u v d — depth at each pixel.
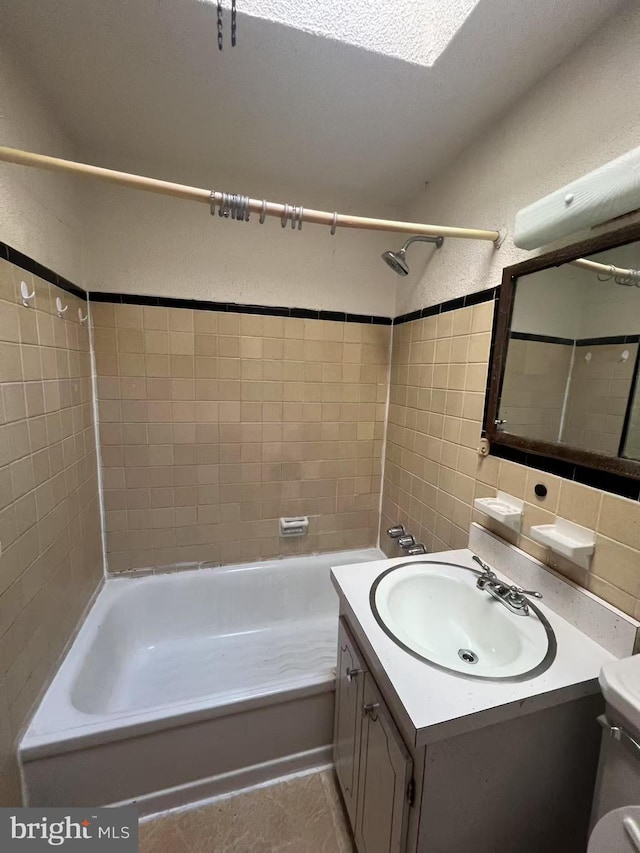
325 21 0.89
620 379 0.81
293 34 0.89
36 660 1.08
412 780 0.70
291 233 1.71
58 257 1.24
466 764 0.70
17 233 0.98
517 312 1.09
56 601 1.21
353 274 1.83
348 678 1.04
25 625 1.02
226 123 1.24
